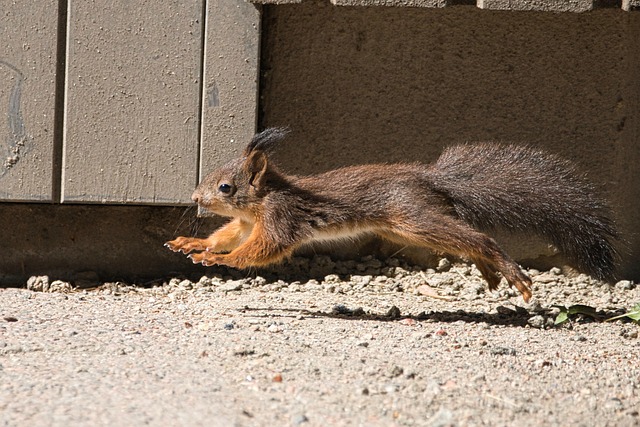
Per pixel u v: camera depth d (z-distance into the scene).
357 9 12.24
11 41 11.44
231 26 11.53
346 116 12.43
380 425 7.12
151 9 11.47
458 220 10.54
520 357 9.10
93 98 11.56
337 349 8.98
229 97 11.62
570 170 11.16
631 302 12.06
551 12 12.02
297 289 12.25
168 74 11.55
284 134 11.11
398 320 10.56
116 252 12.34
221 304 11.17
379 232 10.94
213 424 6.89
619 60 12.38
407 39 12.32
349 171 10.99
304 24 12.27
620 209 12.66
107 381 7.75
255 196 10.86
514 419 7.40
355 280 12.66
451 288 12.45
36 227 12.14
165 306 10.95
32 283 11.92
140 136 11.64
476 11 12.26
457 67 12.38
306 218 10.75
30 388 7.52
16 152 11.59
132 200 11.73
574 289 12.59
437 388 7.92
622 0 11.33
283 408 7.34
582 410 7.68
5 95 11.51
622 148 12.55
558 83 12.42
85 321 9.84
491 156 11.04
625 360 9.22
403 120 12.44
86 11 11.45
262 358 8.54
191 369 8.17
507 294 12.23
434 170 10.95
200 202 11.03
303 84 12.37
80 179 11.67
